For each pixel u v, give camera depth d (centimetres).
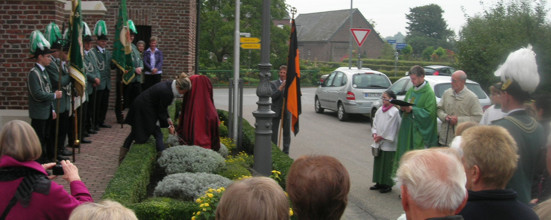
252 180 235
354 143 1249
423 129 747
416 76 756
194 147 700
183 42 1512
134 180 548
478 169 287
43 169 342
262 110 709
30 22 866
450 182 226
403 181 234
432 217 226
